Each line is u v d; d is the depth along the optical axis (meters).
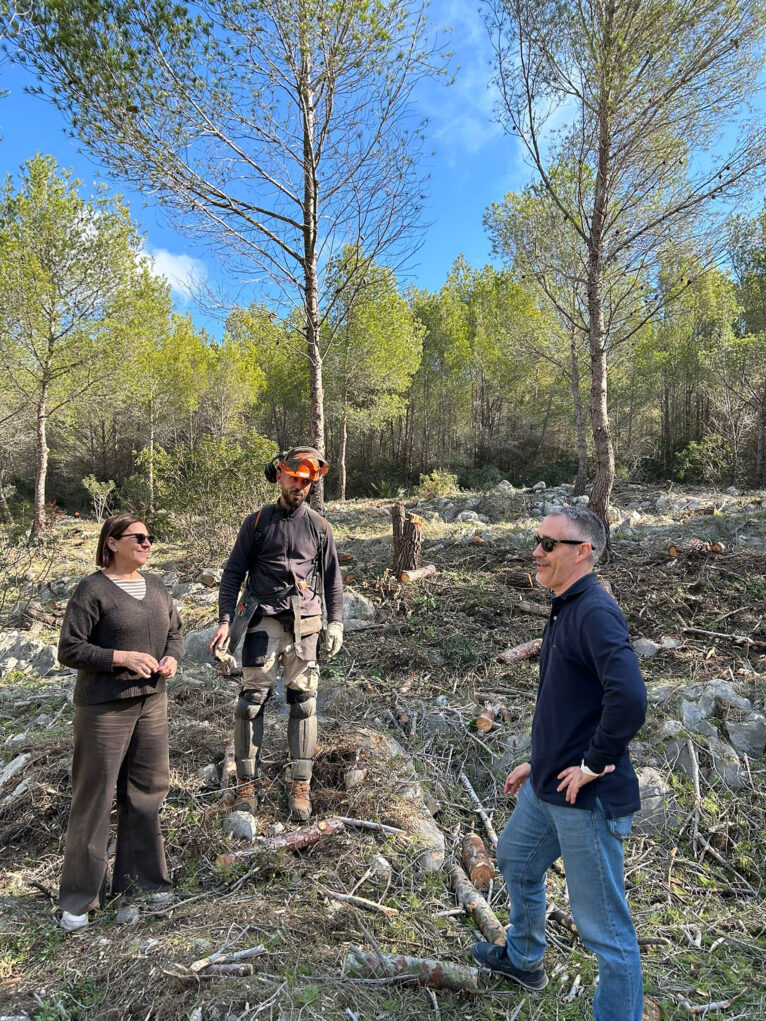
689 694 3.86
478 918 2.51
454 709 4.03
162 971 2.20
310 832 2.88
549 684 2.01
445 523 11.67
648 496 15.45
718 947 2.46
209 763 3.46
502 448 26.59
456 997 2.18
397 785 3.25
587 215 7.45
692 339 22.72
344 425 21.38
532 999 2.19
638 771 3.30
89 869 2.51
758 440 17.69
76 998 2.16
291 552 3.06
